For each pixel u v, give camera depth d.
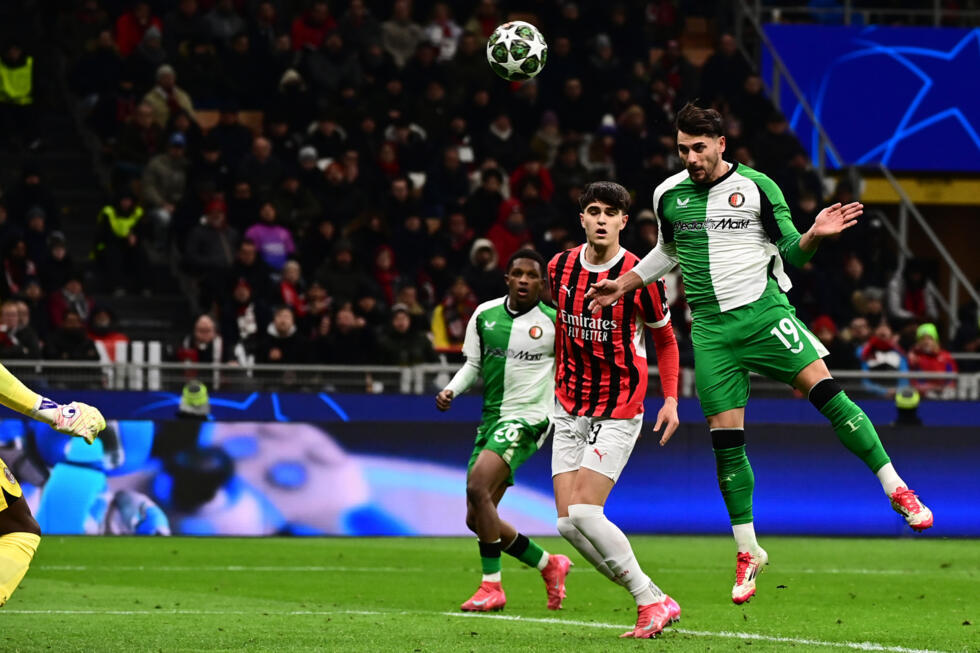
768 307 24.75
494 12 81.06
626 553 25.09
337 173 68.81
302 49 76.06
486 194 69.56
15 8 79.81
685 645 23.62
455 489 52.44
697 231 24.98
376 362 58.84
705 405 25.23
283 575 38.53
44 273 62.22
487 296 63.66
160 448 51.12
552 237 68.69
